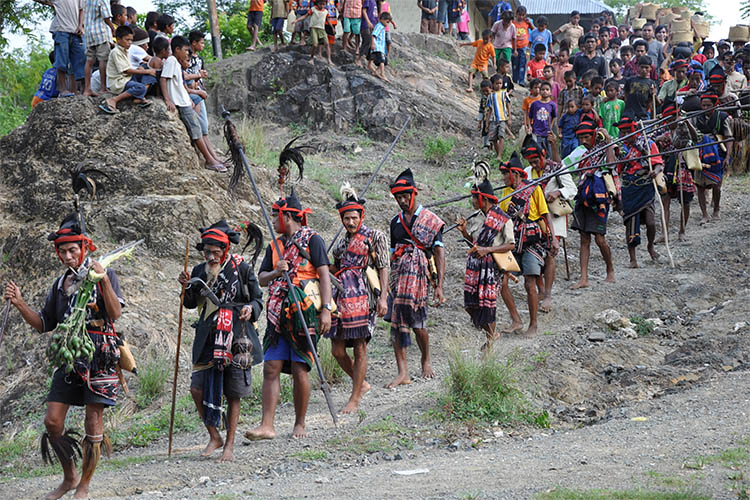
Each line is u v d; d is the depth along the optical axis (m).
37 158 15.24
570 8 43.41
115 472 8.31
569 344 11.91
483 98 22.89
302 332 8.79
